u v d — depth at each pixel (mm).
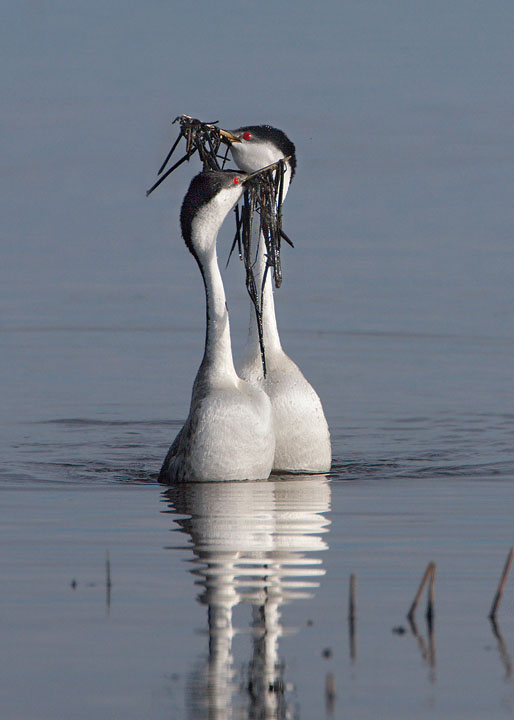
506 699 7711
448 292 23141
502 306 22297
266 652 8383
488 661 8250
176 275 24797
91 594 9398
